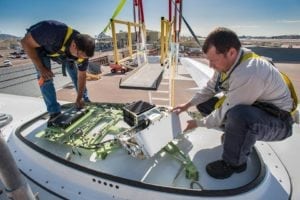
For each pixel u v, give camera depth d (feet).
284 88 4.53
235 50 4.21
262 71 4.18
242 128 4.38
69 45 6.05
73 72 8.39
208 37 4.35
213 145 6.15
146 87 6.37
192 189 4.38
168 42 8.48
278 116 4.62
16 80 22.11
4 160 2.61
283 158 5.86
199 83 15.69
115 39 7.86
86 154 5.82
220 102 5.43
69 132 6.25
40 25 6.03
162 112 6.15
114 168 5.33
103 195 4.78
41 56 6.66
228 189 4.36
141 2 8.61
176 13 7.78
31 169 5.65
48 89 7.27
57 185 5.17
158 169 5.29
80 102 7.73
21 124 7.41
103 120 7.32
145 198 4.46
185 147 6.06
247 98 4.35
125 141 5.22
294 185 4.96
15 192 2.87
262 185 4.59
